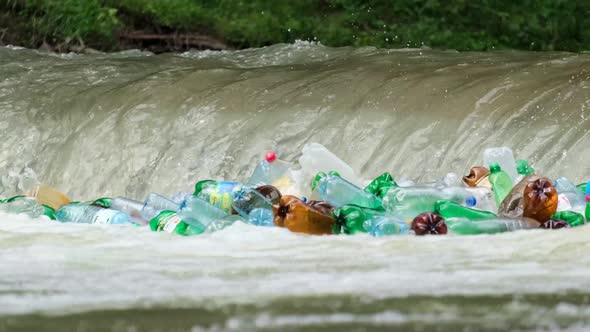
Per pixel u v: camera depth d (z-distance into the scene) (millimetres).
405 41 53938
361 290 11367
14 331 9195
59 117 31875
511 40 54406
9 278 12836
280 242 16406
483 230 17297
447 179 21375
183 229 18234
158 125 30094
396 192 18969
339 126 28078
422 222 17188
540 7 54875
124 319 9742
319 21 54250
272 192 19469
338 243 16188
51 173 30125
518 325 9117
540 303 10359
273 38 53125
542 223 17969
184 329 9125
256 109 29656
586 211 18391
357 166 26797
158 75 33625
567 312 9789
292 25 53500
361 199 19016
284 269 13445
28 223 19906
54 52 47062
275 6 54094
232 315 9852
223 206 20219
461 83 28781
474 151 25500
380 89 29250
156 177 28625
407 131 26969
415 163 26016
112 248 16031
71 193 29375
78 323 9555
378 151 26875
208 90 31438
